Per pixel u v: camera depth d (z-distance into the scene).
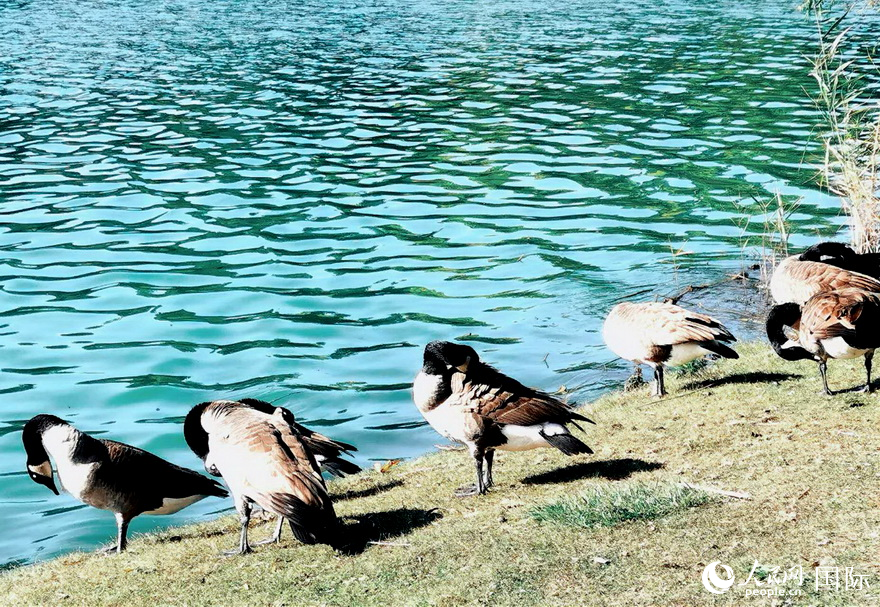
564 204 23.23
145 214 23.12
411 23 50.84
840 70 16.36
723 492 8.36
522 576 7.28
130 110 33.44
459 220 22.34
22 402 14.23
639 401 12.01
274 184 25.34
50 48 44.72
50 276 19.28
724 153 26.75
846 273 12.88
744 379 12.14
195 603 7.51
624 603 6.71
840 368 12.09
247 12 55.25
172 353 15.81
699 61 39.41
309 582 7.70
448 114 32.28
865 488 8.14
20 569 9.02
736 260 18.86
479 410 9.02
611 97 33.94
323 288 18.55
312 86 36.59
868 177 15.68
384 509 9.25
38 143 29.39
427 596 7.14
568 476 9.56
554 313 16.84
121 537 9.17
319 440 9.50
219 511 11.38
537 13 54.09
